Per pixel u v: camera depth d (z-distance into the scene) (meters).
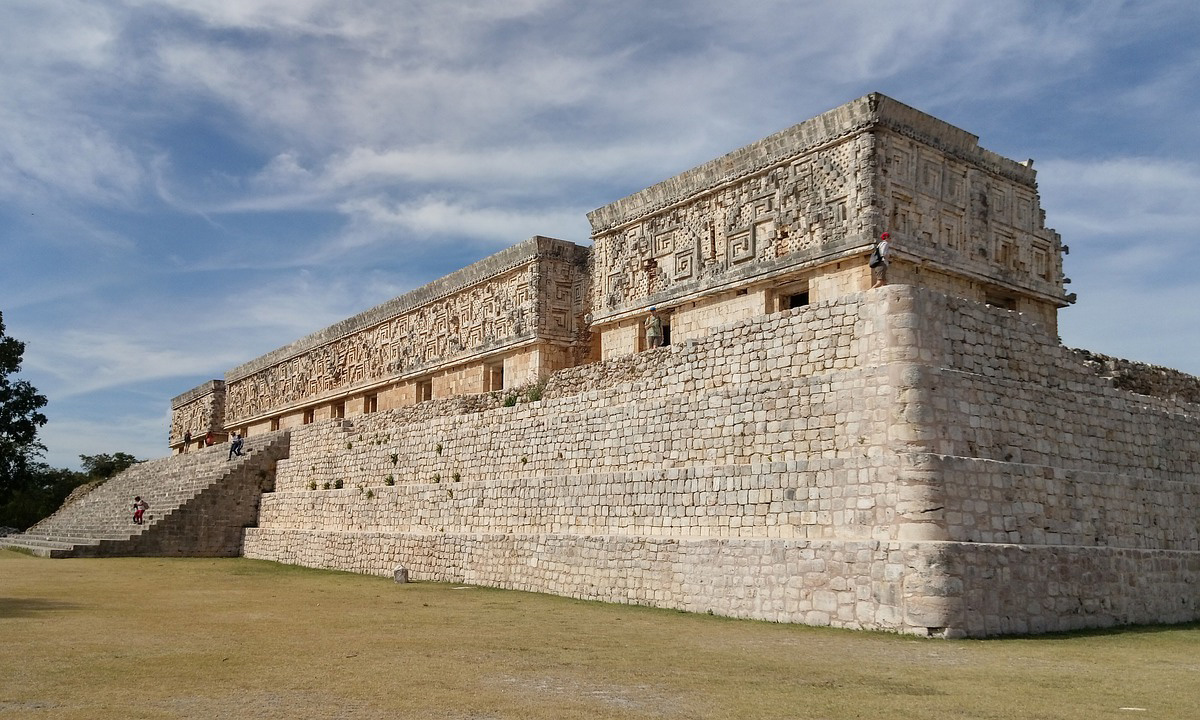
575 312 37.31
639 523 22.08
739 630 16.44
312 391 55.38
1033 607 17.02
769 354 20.77
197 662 12.03
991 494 17.48
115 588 23.25
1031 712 9.69
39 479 78.44
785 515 18.70
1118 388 23.67
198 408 72.31
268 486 41.62
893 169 24.95
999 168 27.62
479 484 27.89
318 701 9.69
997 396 18.70
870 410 18.06
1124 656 14.16
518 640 14.70
